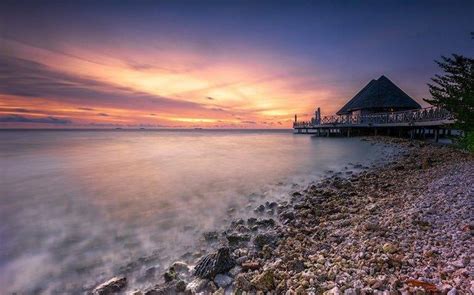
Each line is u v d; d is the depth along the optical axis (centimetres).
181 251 559
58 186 1202
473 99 1166
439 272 335
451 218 512
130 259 532
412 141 2733
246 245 563
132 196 1016
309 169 1577
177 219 754
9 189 1148
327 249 482
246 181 1273
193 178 1363
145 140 5641
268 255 496
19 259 540
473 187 694
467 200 596
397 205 677
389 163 1548
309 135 6306
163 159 2194
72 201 955
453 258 368
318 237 553
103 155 2509
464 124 1297
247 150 2992
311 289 345
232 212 810
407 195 761
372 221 576
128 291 427
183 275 454
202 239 616
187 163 1930
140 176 1436
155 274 474
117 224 722
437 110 2175
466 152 1480
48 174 1516
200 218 759
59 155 2497
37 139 5731
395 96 3925
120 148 3350
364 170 1414
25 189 1151
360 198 824
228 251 482
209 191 1084
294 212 748
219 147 3512
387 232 496
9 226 717
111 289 423
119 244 599
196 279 430
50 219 768
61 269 502
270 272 392
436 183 841
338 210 725
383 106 3841
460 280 307
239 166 1758
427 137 3222
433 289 298
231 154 2555
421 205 621
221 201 933
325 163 1789
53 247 590
